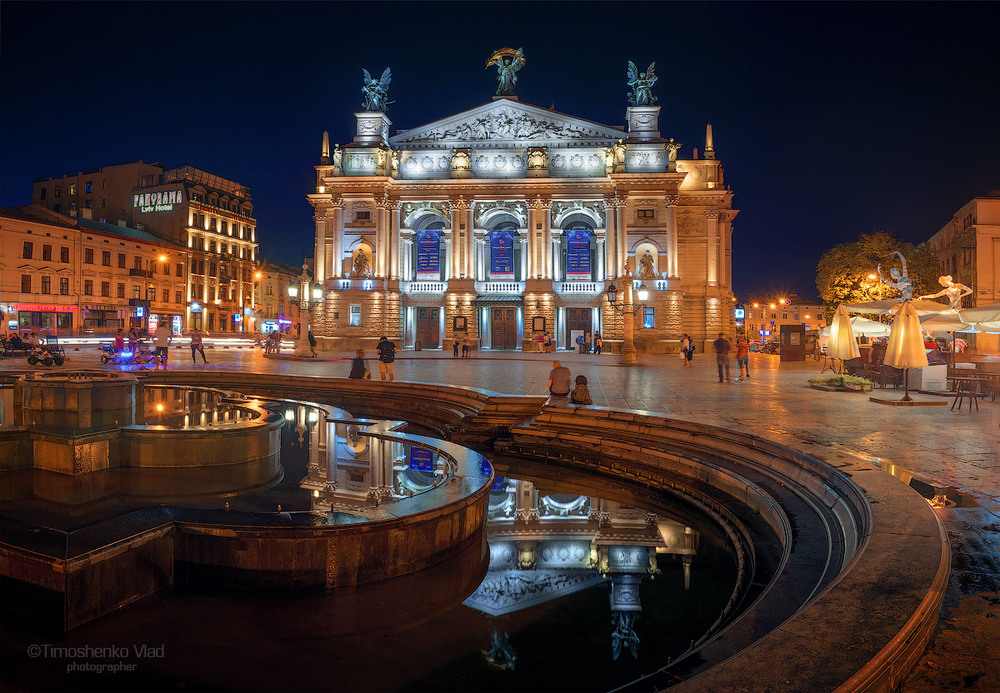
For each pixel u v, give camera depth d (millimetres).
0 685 4113
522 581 6086
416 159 49281
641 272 46500
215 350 44406
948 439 9812
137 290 59812
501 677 4242
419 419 16828
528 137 48688
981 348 43500
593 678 4234
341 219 48094
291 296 37094
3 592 5008
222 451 9125
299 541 5648
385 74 49500
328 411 14117
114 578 5172
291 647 4668
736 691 2816
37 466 8633
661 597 5711
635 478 10602
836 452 8328
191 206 67375
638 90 47625
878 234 42406
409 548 6148
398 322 48094
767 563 6367
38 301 50625
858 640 3227
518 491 9930
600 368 28484
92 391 9523
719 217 49656
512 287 48531
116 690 4051
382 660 4492
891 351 14891
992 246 44938
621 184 45906
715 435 10695
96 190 70688
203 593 5602
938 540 4746
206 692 4051
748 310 100562
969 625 3814
